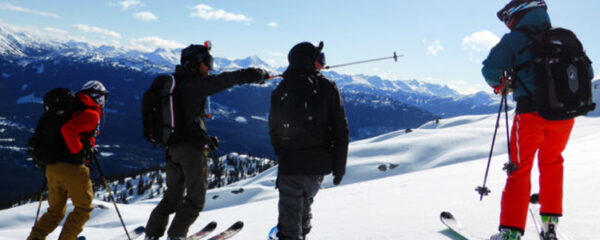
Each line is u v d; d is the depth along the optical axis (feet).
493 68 10.59
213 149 13.98
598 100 348.79
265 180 387.96
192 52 13.56
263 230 18.24
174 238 13.58
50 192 15.35
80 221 15.05
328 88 11.05
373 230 14.65
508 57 10.48
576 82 9.70
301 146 10.97
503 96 10.95
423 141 399.65
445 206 17.38
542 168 10.85
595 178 18.15
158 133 13.23
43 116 14.84
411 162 359.05
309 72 11.25
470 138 390.83
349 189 39.78
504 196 10.62
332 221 18.26
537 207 13.84
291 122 10.86
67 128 14.30
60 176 14.66
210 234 19.16
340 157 11.11
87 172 15.08
